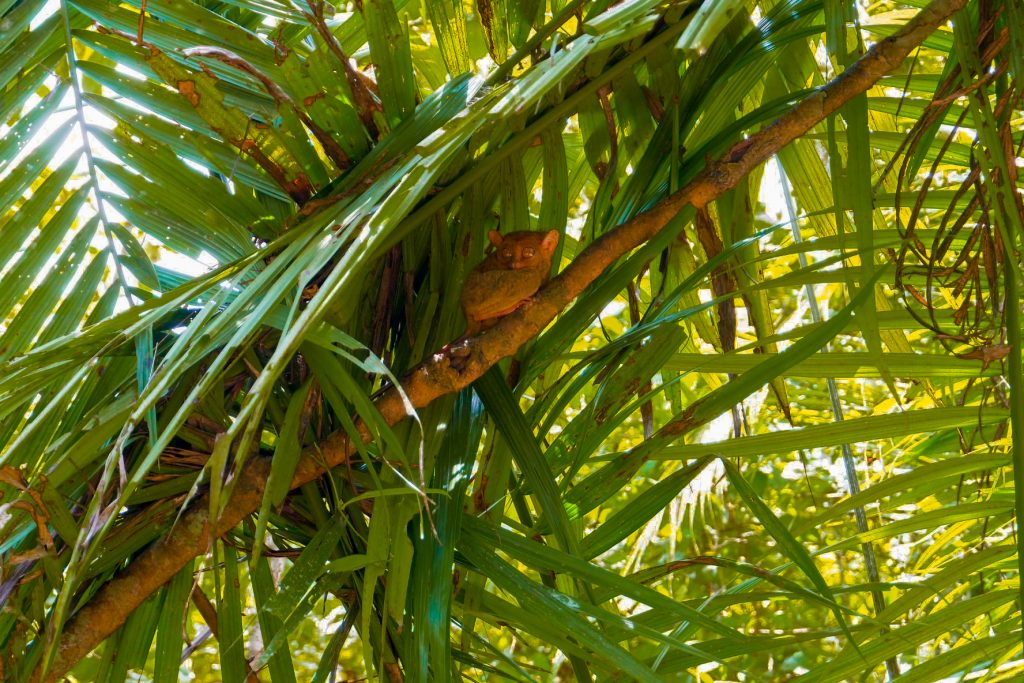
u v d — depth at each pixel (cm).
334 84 308
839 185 303
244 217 315
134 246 316
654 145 319
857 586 306
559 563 293
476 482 312
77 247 314
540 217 322
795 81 334
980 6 306
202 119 309
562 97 314
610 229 308
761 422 525
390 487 297
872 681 416
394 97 310
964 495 374
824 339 298
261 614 303
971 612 318
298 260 283
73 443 294
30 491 288
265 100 312
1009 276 299
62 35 317
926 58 523
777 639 304
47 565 293
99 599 296
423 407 302
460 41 322
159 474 300
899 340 351
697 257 350
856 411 534
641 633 290
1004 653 325
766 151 303
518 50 316
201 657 544
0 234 311
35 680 293
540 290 297
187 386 303
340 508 290
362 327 312
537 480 299
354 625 304
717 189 303
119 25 315
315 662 594
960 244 347
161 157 315
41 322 311
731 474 301
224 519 296
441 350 298
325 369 286
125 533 298
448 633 287
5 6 314
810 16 320
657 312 314
